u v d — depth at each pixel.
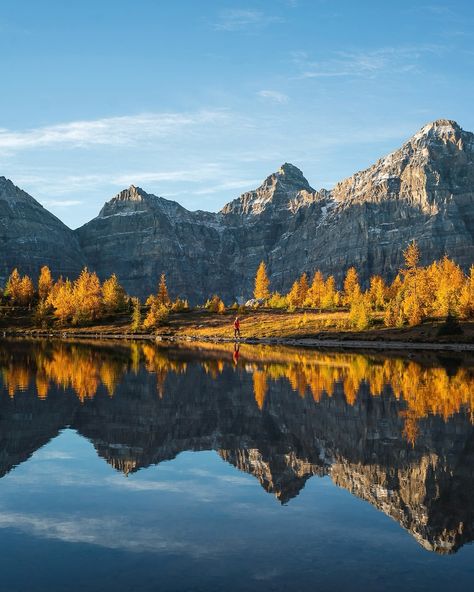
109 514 17.95
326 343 117.62
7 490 20.25
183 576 13.71
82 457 24.80
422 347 105.50
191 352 90.56
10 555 14.87
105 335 151.88
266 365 68.06
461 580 13.65
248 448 26.94
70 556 14.81
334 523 17.39
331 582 13.48
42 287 198.25
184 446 27.16
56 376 53.25
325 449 26.75
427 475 22.53
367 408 37.59
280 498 19.72
